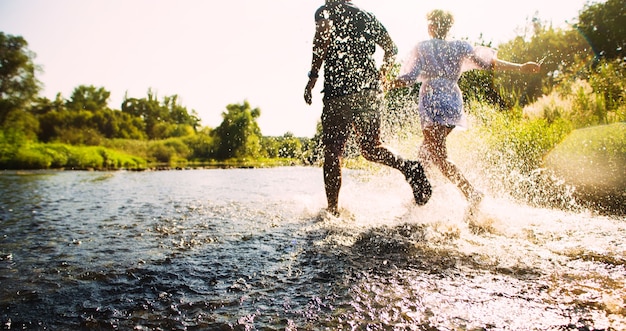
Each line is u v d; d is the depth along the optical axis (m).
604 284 1.25
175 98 73.75
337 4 2.81
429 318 1.03
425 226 2.22
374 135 2.84
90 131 46.72
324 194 4.16
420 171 2.60
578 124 4.68
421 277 1.37
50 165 23.83
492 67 2.89
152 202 3.76
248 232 2.22
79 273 1.49
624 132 3.43
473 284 1.28
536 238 1.88
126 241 2.04
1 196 4.57
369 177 4.16
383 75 2.99
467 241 1.85
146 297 1.24
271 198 3.87
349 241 1.93
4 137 23.62
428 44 2.88
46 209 3.34
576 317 1.02
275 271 1.48
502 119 5.37
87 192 5.09
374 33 2.87
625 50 12.96
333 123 2.82
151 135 61.97
